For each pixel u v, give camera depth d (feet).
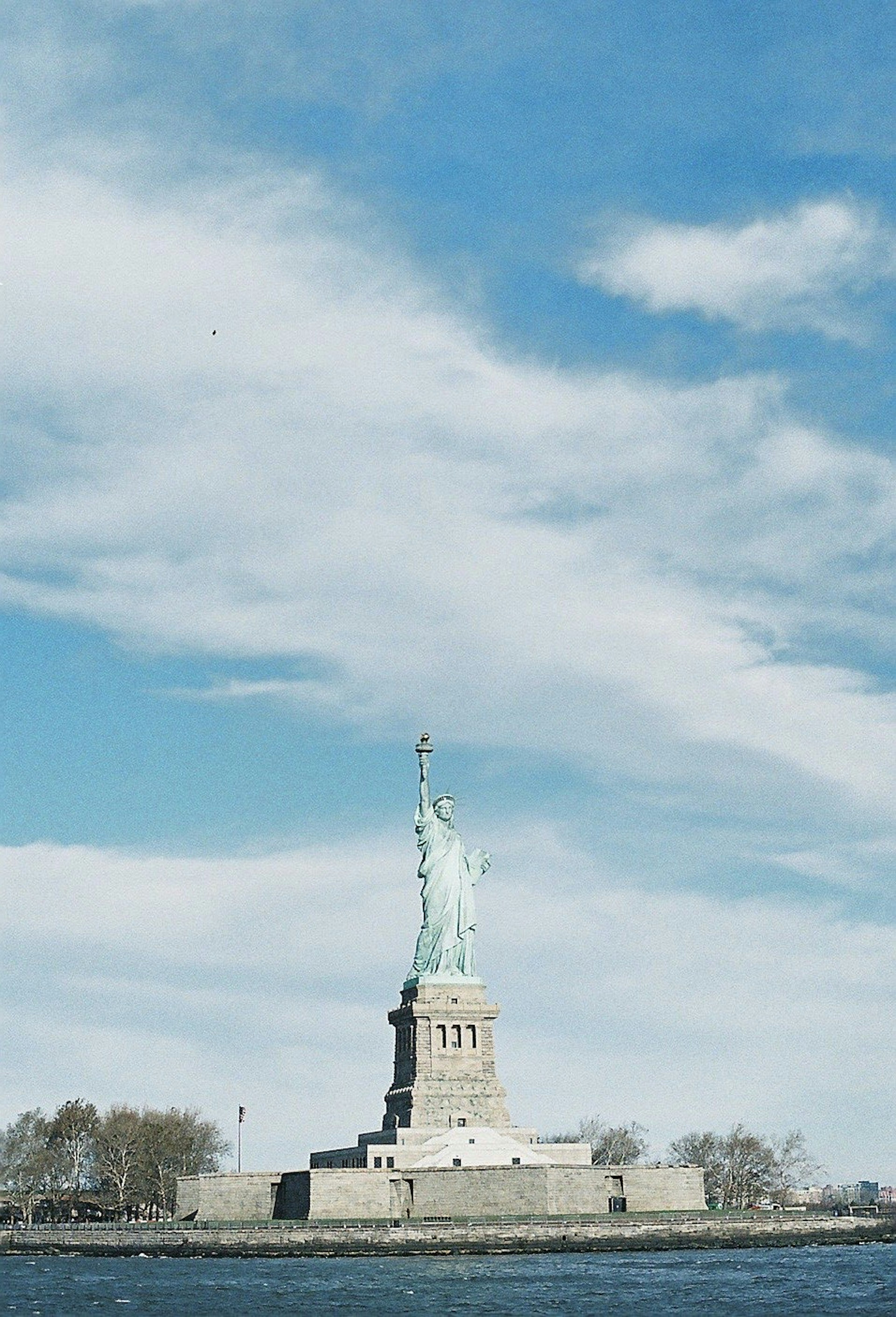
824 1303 630.74
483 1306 640.17
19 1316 614.34
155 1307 645.10
